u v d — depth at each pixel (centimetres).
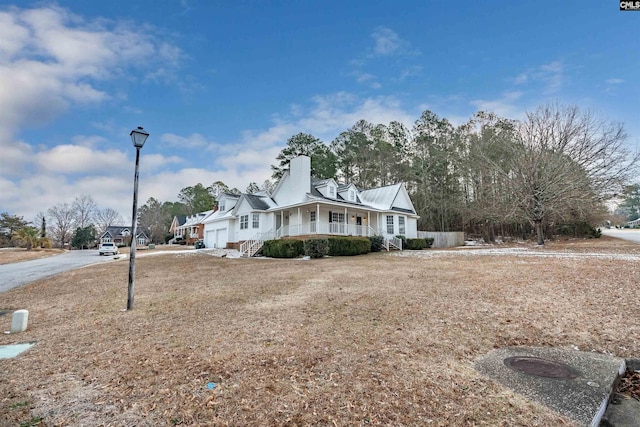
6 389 311
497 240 3462
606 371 323
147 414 259
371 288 776
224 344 423
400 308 584
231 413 256
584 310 541
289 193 2441
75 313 650
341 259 1647
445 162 3456
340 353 380
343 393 284
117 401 282
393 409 256
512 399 270
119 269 1453
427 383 301
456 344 408
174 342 439
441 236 3014
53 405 278
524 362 351
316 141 3688
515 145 2398
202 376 327
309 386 299
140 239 5559
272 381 312
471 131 3391
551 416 243
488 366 341
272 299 700
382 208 2552
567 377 311
